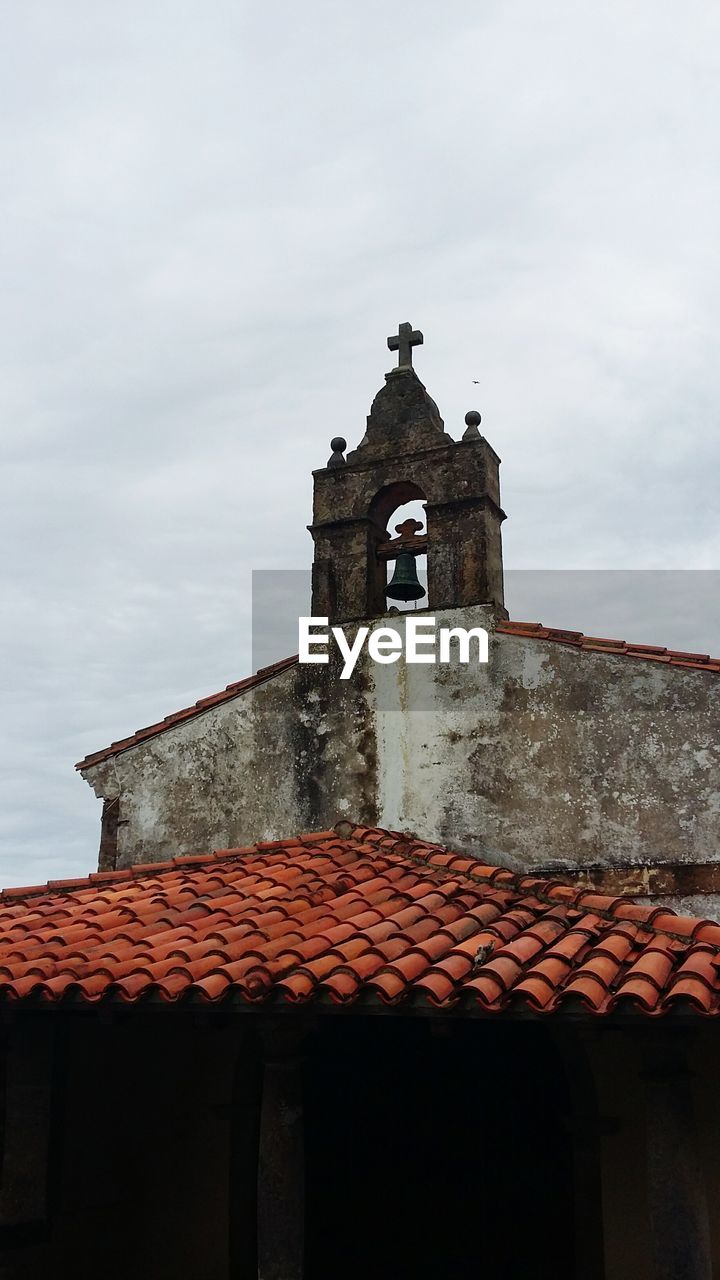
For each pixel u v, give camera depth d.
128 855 9.30
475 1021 8.01
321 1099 8.20
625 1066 7.21
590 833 7.72
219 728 9.34
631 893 7.45
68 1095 7.39
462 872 7.41
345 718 8.87
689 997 4.82
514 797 8.06
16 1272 6.72
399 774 8.52
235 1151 8.09
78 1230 7.29
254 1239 7.95
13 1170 6.88
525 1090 7.70
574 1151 7.15
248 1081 8.24
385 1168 7.89
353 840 8.23
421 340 9.79
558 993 5.12
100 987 5.61
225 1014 5.86
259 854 8.35
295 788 8.89
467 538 8.88
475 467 8.99
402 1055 8.14
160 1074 8.39
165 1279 7.88
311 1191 8.00
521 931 6.19
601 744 7.88
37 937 6.60
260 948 5.88
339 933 6.12
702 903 7.23
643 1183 6.95
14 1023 7.13
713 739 7.53
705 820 7.39
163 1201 8.07
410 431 9.45
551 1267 7.25
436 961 5.62
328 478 9.66
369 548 9.34
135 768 9.55
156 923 6.67
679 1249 4.94
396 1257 7.67
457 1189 7.68
